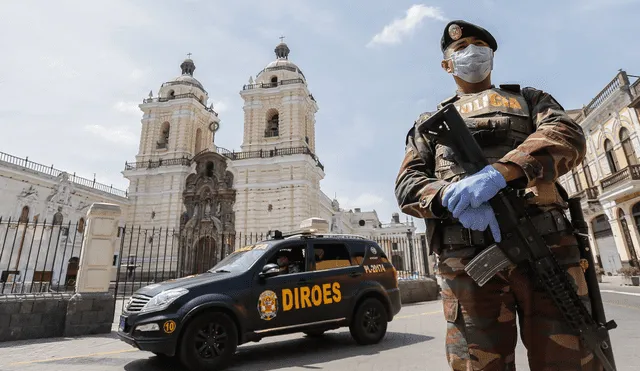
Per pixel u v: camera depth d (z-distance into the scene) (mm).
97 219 7895
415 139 1711
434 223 1523
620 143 17391
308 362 5000
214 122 37281
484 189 1130
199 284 4898
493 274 1221
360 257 6395
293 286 5449
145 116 35562
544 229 1285
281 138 30891
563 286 1177
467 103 1603
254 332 4988
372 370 4469
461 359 1323
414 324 7820
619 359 4289
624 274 16000
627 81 16859
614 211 17859
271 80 33750
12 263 21094
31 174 23141
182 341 4496
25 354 5676
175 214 30938
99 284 7590
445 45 1792
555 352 1170
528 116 1484
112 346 6211
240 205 29469
